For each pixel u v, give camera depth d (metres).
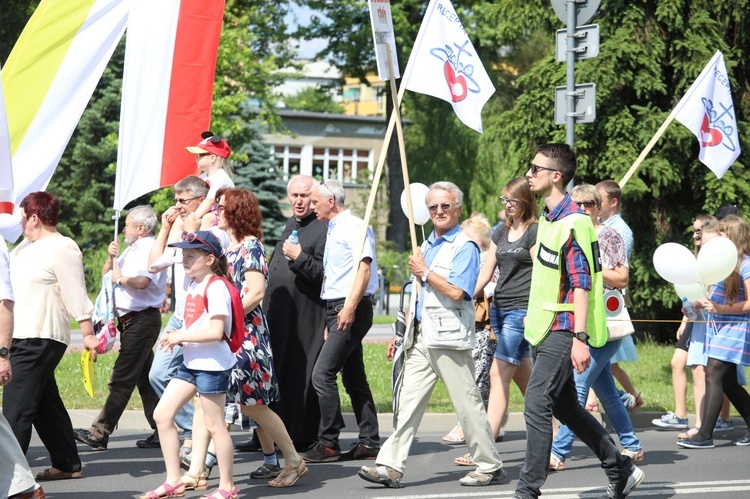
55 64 14.10
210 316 10.23
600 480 11.87
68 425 11.77
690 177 29.19
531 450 9.78
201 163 13.82
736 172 29.00
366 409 13.38
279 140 86.25
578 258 9.74
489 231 15.20
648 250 29.34
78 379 18.88
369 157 88.69
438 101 59.81
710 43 28.69
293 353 13.40
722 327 14.37
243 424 11.84
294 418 13.36
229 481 10.46
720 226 14.72
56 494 10.95
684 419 16.17
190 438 12.79
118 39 14.53
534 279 10.02
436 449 14.16
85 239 52.81
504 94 56.19
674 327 30.47
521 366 14.38
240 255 11.38
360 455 13.24
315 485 11.55
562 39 16.27
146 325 13.46
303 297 13.40
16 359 10.88
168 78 14.84
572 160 10.08
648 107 28.92
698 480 11.85
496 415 12.83
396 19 57.91
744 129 29.33
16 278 11.00
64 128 14.12
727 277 14.37
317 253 13.33
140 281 13.30
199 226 12.62
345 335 12.84
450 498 10.77
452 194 11.36
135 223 13.53
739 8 28.98
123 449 13.91
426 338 11.23
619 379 16.56
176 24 14.89
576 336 9.67
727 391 14.59
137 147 14.59
